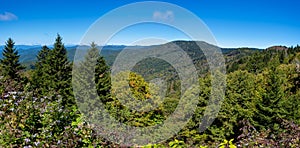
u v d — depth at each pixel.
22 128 4.27
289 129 5.74
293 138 5.25
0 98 5.09
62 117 4.71
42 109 4.73
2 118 4.40
